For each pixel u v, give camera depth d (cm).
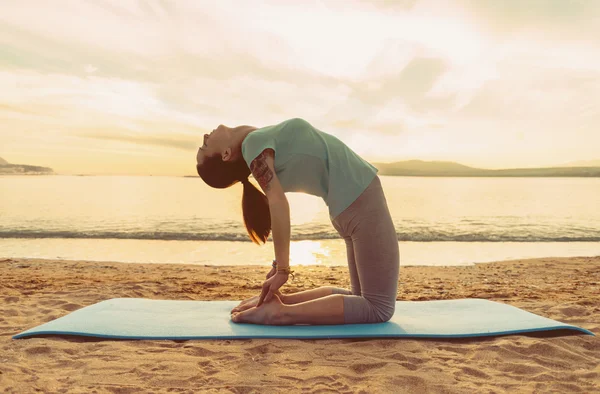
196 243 1424
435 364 276
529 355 293
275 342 313
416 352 298
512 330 332
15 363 272
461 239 1577
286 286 723
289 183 325
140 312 378
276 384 244
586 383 250
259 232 357
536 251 1288
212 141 336
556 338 326
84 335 321
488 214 2559
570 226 1992
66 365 271
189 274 830
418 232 1769
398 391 236
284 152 315
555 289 657
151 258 1109
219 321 356
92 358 280
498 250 1313
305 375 256
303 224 2052
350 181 326
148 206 3012
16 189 5100
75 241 1452
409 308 403
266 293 342
